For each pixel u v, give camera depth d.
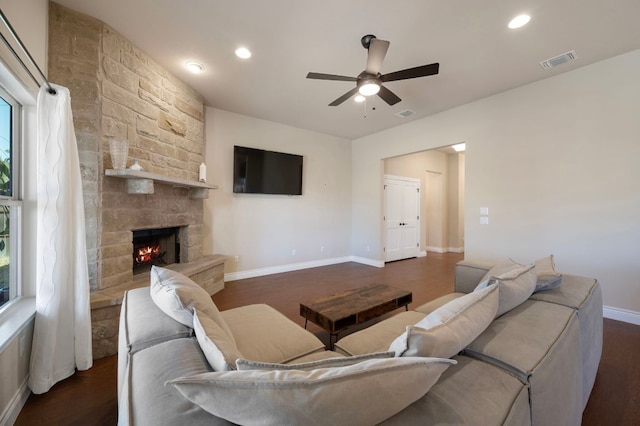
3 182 1.71
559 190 3.06
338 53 2.66
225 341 0.95
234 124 4.28
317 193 5.37
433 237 7.61
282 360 1.34
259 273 4.61
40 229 1.66
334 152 5.62
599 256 2.81
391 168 6.20
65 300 1.78
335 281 4.30
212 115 4.05
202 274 3.35
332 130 5.22
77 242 1.84
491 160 3.60
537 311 1.30
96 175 2.21
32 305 1.75
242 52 2.65
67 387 1.72
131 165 2.51
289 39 2.45
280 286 4.00
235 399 0.56
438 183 7.48
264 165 4.55
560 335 1.09
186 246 3.44
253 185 4.44
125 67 2.46
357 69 2.95
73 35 2.13
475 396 0.74
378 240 5.39
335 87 3.39
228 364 0.76
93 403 1.58
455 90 3.43
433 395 0.73
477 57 2.71
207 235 4.03
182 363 0.86
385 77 2.31
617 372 1.89
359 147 5.75
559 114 3.04
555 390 0.94
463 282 2.43
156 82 2.83
